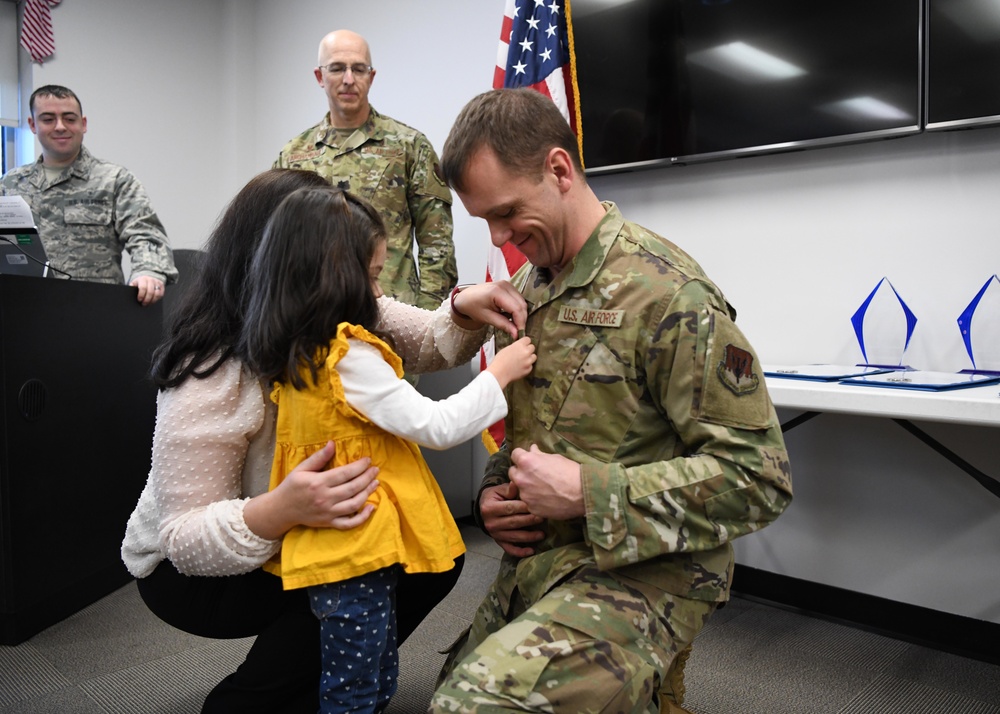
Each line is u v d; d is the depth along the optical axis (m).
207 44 4.78
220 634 1.46
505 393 1.33
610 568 1.09
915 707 1.81
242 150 4.74
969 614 2.12
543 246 1.19
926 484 2.19
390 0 3.79
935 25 2.00
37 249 2.52
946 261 2.10
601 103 2.67
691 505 1.07
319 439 1.24
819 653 2.10
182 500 1.27
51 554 2.31
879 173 2.21
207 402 1.27
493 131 1.10
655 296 1.14
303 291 1.21
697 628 1.18
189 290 1.37
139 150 4.54
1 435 2.13
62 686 1.92
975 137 2.04
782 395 1.86
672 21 2.48
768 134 2.32
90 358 2.49
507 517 1.27
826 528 2.38
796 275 2.38
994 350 2.02
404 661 2.03
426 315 1.56
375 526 1.20
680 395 1.11
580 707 1.00
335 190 1.29
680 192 2.63
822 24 2.19
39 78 4.23
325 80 2.70
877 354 2.22
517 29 2.76
